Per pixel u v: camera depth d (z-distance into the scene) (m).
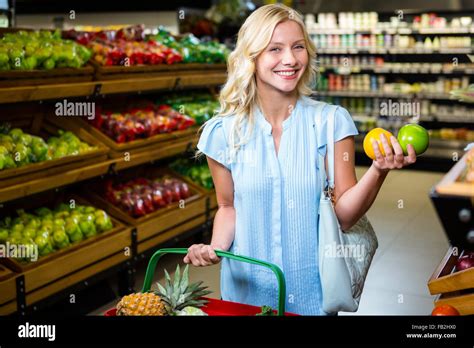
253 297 2.00
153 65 4.91
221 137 1.98
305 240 1.95
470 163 1.40
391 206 6.52
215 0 8.73
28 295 3.38
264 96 1.94
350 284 1.91
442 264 2.08
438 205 1.30
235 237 2.02
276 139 1.96
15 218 3.87
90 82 4.20
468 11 8.67
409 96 8.99
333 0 9.18
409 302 3.94
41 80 3.80
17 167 3.56
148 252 4.44
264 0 9.24
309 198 1.93
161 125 4.94
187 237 5.15
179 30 8.38
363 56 9.23
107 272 4.02
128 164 4.46
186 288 1.78
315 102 1.98
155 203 4.74
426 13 8.90
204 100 6.12
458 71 8.67
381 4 8.93
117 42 4.98
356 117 9.32
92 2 8.69
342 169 1.93
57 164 3.83
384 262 4.76
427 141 1.67
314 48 1.94
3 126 3.91
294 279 1.97
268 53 1.87
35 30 4.43
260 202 1.95
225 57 5.95
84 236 3.95
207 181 5.48
